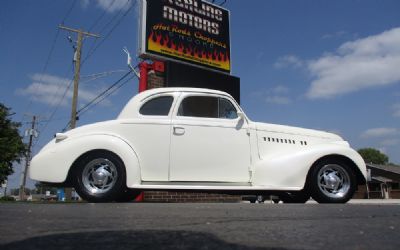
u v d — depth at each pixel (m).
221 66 12.74
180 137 5.24
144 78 10.52
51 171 4.89
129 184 4.95
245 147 5.43
